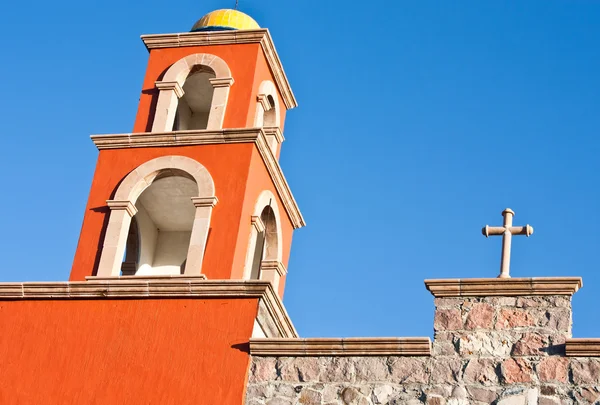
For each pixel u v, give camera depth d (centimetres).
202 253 2062
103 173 2212
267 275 2255
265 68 2386
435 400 1748
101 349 1947
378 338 1809
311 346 1838
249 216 2144
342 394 1788
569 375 1723
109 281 2000
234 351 1883
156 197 2284
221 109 2269
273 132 2333
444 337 1797
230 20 2434
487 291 1819
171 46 2389
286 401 1805
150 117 2305
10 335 1995
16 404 1925
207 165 2175
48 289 2025
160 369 1902
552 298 1794
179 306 1959
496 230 1866
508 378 1742
